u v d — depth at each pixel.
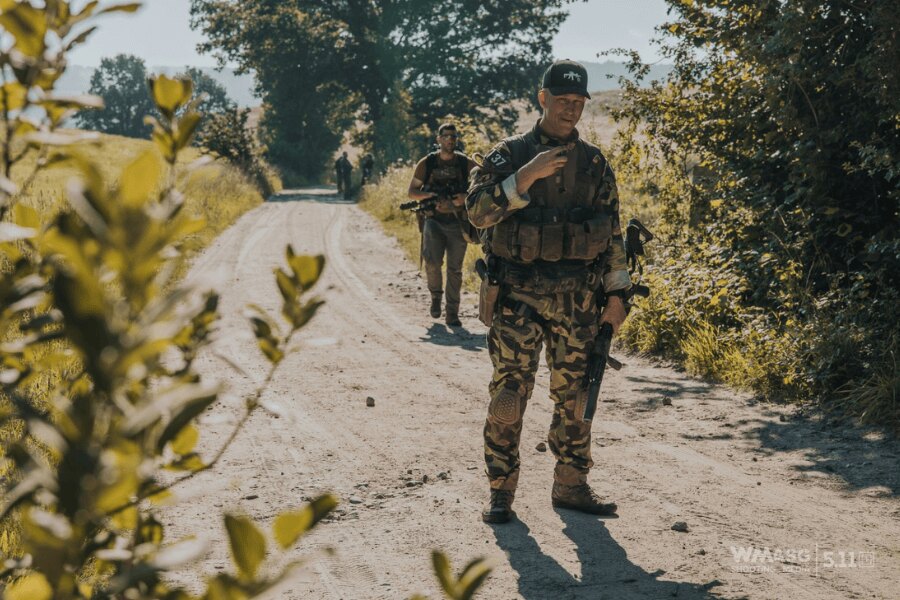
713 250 8.09
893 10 6.38
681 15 8.54
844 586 3.27
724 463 4.74
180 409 0.60
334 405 5.91
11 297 0.82
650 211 11.67
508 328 3.83
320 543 3.66
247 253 14.87
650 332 7.70
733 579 3.33
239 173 33.94
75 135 0.83
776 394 6.06
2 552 2.87
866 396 5.47
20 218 0.92
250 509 4.01
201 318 0.88
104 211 0.51
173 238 0.54
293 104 53.25
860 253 6.87
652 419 5.61
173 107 0.88
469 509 4.07
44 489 0.57
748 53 7.38
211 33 47.00
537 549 3.62
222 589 0.63
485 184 3.75
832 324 6.20
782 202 7.92
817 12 7.04
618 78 9.08
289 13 46.00
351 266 13.65
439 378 6.76
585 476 4.05
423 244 9.26
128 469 0.54
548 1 47.34
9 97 0.81
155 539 0.91
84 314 0.51
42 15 0.75
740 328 7.30
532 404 6.03
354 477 4.50
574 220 3.74
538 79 47.91
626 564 3.48
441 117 47.44
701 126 8.57
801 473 4.56
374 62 47.38
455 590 0.72
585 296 3.84
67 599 0.56
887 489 4.29
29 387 3.82
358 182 45.72
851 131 7.07
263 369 6.82
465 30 47.84
